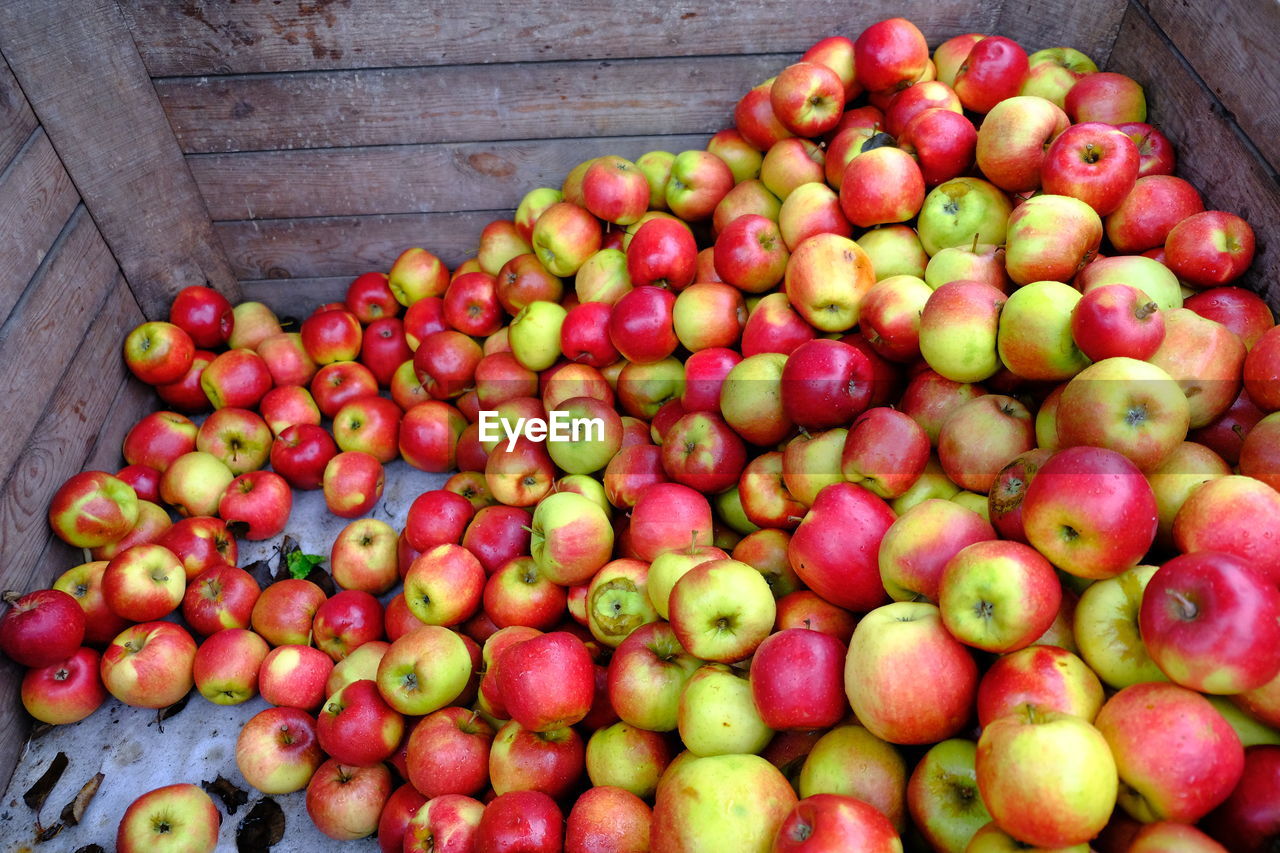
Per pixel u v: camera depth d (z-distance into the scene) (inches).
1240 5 29.4
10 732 31.4
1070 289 26.9
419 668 28.8
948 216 32.7
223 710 33.3
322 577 36.7
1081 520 22.0
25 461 33.0
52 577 34.1
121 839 28.5
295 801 31.0
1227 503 22.7
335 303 45.8
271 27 37.1
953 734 23.0
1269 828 19.7
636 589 30.0
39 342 34.2
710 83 39.8
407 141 40.8
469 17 37.3
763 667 24.3
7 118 33.4
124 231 39.2
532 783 27.4
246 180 41.5
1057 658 22.1
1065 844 19.2
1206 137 31.4
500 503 36.5
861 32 38.7
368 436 40.0
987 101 35.7
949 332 28.1
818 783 23.7
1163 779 19.7
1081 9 36.4
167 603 33.4
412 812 28.2
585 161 41.8
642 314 34.7
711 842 22.3
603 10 37.5
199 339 42.1
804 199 34.5
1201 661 19.8
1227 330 26.7
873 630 23.0
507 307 40.9
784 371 29.5
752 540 30.5
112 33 36.3
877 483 27.1
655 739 27.4
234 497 37.2
